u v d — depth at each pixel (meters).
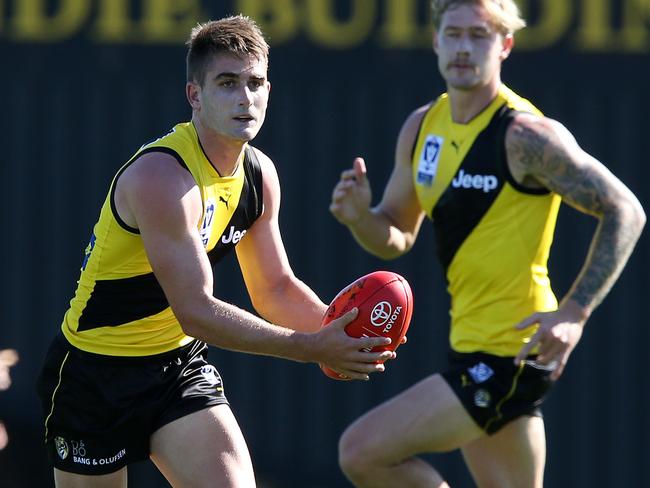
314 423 31.06
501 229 16.95
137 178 14.34
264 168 15.73
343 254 31.00
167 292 14.23
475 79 16.83
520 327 16.05
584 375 30.66
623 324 30.56
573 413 30.69
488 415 16.91
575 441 30.62
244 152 15.46
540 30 30.77
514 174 16.80
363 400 30.97
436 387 17.06
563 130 16.77
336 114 31.06
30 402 24.80
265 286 16.31
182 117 31.75
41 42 32.03
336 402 31.05
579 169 16.38
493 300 17.02
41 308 32.06
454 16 16.86
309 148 31.12
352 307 14.74
